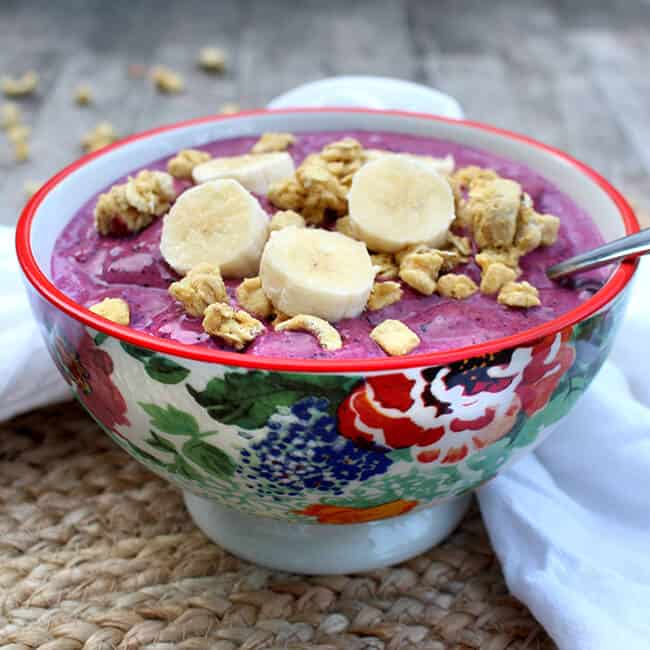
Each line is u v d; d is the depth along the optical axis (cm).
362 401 45
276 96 96
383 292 49
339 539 52
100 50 105
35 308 49
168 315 49
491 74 102
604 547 53
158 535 54
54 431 58
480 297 50
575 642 49
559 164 56
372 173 52
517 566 52
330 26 116
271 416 45
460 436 46
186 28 113
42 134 87
